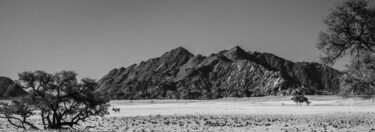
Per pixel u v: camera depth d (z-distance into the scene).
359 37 22.14
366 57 22.41
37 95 36.91
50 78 36.78
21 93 37.06
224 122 48.75
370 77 22.45
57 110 38.38
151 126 42.53
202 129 37.38
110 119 58.16
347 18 22.06
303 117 57.81
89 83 38.38
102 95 39.47
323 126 39.66
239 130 35.72
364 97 23.22
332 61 22.81
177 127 40.62
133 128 39.59
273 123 45.66
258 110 91.62
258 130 35.44
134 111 98.31
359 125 41.12
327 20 22.44
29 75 36.28
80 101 37.94
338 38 22.41
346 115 61.88
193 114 73.19
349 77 23.19
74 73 37.53
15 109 35.56
